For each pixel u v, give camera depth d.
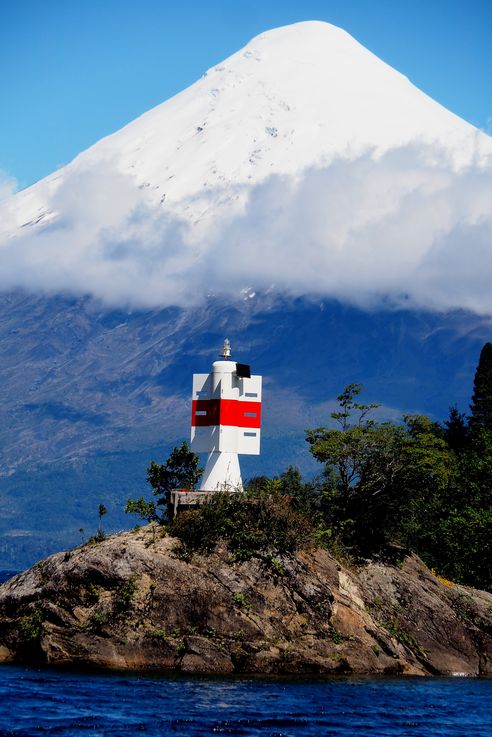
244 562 103.56
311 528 111.12
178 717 77.56
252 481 124.62
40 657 97.25
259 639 99.19
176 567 100.81
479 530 136.38
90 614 97.94
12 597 100.44
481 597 121.94
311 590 103.56
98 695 83.50
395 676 102.44
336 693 89.75
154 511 116.06
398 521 127.62
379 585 113.06
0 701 80.19
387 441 124.94
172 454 120.81
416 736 75.94
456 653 110.69
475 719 82.62
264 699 85.25
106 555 100.31
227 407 113.88
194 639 97.00
